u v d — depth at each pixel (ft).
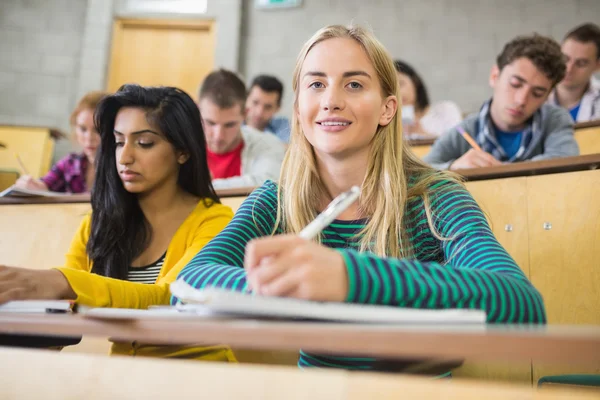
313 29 14.56
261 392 1.11
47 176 6.87
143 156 3.74
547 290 3.65
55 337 2.40
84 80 14.28
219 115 6.82
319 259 1.55
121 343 2.78
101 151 3.87
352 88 2.79
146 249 3.80
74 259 3.89
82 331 1.43
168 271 3.60
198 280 2.11
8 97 14.23
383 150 2.87
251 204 2.95
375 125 2.81
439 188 2.75
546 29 13.50
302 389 1.09
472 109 13.55
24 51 14.43
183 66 14.67
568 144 6.19
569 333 1.06
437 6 14.17
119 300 2.57
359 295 1.54
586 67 10.23
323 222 1.80
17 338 2.30
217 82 6.89
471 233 2.36
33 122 14.06
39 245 4.80
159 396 1.21
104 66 14.39
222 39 14.57
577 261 3.61
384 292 1.55
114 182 3.81
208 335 1.24
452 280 1.62
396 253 2.72
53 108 14.21
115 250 3.72
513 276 1.83
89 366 1.30
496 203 3.89
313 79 2.81
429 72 13.93
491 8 13.91
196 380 1.18
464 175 4.00
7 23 14.53
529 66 6.22
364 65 2.80
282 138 9.95
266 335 1.17
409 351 1.08
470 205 2.56
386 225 2.71
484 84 13.62
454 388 1.00
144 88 3.89
